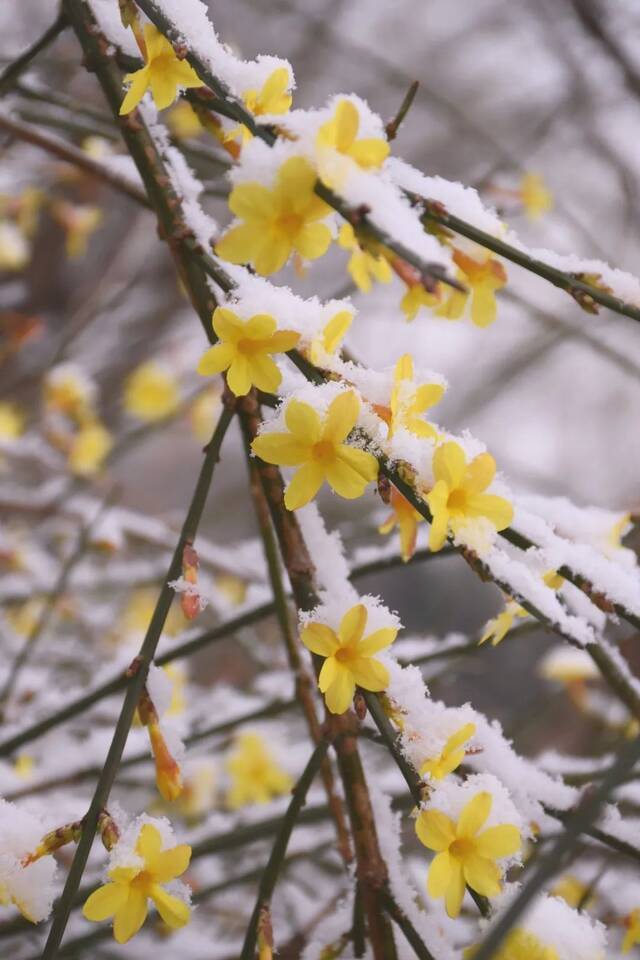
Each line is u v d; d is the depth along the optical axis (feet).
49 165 3.92
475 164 7.09
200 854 2.48
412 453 1.96
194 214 2.16
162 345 5.66
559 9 6.33
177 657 2.56
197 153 2.70
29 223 4.02
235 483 7.12
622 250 6.00
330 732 2.12
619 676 2.30
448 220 2.02
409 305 1.98
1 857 2.02
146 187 2.18
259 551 3.96
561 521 2.27
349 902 2.28
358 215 1.88
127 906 1.96
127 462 8.98
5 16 5.55
